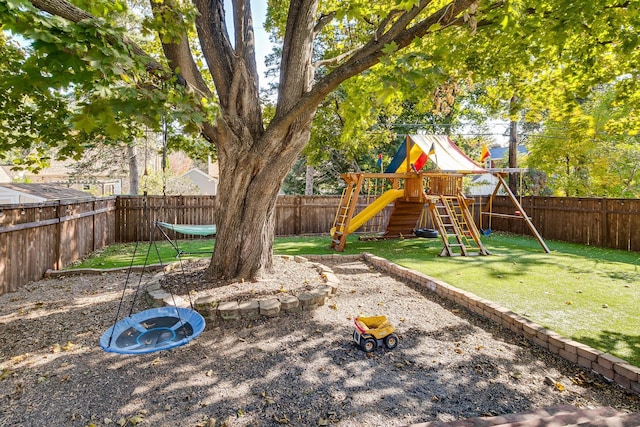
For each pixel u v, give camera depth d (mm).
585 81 6207
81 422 2295
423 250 8594
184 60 4285
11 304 4551
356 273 6441
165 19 3875
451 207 9484
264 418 2326
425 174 9070
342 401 2521
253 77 5020
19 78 2529
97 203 8656
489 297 4707
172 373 2916
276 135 4555
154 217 10523
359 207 12836
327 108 13938
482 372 2961
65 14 2768
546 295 4809
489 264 6844
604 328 3666
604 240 9180
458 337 3682
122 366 3027
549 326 3725
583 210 9781
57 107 5574
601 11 4129
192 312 3197
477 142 19234
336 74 3920
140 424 2260
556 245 9523
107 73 2500
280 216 12055
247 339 3559
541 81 7457
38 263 5879
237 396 2586
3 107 5141
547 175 14992
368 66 3783
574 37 5348
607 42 4973
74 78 2520
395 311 4441
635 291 4996
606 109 11641
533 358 3240
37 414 2377
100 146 14844
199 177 26844
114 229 10023
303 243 10047
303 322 3982
